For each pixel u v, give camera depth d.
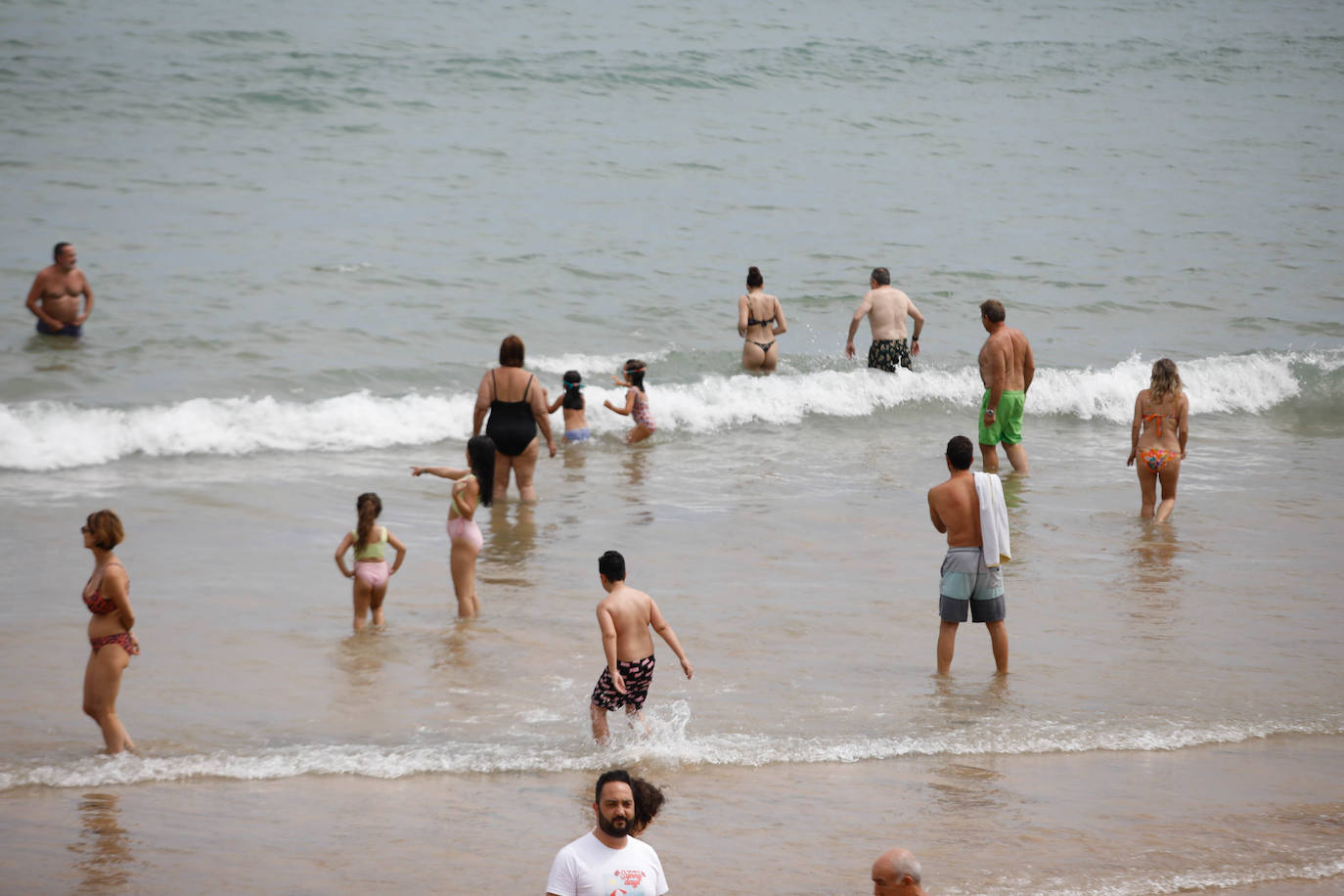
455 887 10.47
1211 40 99.50
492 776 12.88
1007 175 56.50
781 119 63.34
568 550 20.42
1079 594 18.80
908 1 106.12
